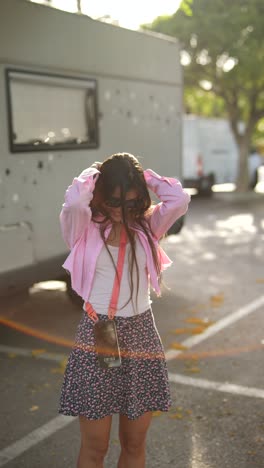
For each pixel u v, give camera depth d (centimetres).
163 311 605
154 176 257
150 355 249
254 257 865
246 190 1914
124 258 245
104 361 237
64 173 547
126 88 636
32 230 512
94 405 240
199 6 1479
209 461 321
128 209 245
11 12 479
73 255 246
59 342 525
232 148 2014
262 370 444
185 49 1579
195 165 1747
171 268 802
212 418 368
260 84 1753
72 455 330
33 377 444
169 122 727
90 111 582
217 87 1789
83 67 567
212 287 698
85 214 238
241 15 1443
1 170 475
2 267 481
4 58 474
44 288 716
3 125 475
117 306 244
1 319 566
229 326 552
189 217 1327
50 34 523
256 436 345
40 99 517
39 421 371
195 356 475
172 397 400
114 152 621
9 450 336
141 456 263
